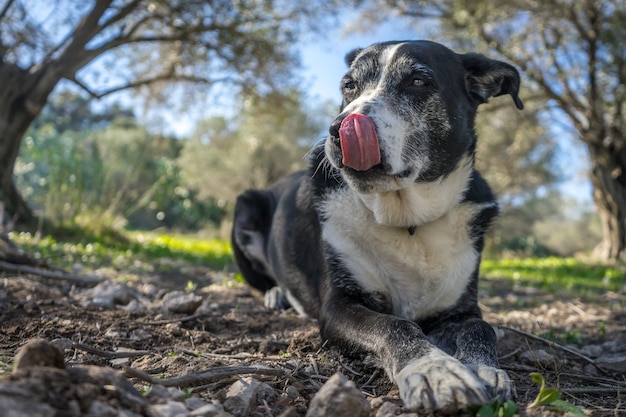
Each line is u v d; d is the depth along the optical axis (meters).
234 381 0.50
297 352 0.65
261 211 1.11
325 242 0.73
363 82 0.70
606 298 1.51
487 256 4.81
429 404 0.44
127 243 2.12
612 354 0.81
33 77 2.21
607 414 0.49
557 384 0.61
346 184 0.73
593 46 3.27
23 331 0.67
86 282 1.04
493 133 4.19
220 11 2.44
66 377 0.37
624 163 3.57
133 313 0.82
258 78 2.73
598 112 3.46
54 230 2.02
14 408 0.33
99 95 2.39
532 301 1.35
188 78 2.75
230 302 1.03
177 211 6.01
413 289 0.71
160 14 2.45
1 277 0.99
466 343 0.57
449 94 0.70
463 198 0.72
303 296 0.86
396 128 0.63
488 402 0.44
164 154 6.70
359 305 0.66
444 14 3.35
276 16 2.62
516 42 3.18
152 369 0.55
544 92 3.43
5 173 2.09
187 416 0.38
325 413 0.41
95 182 2.21
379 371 0.58
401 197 0.67
